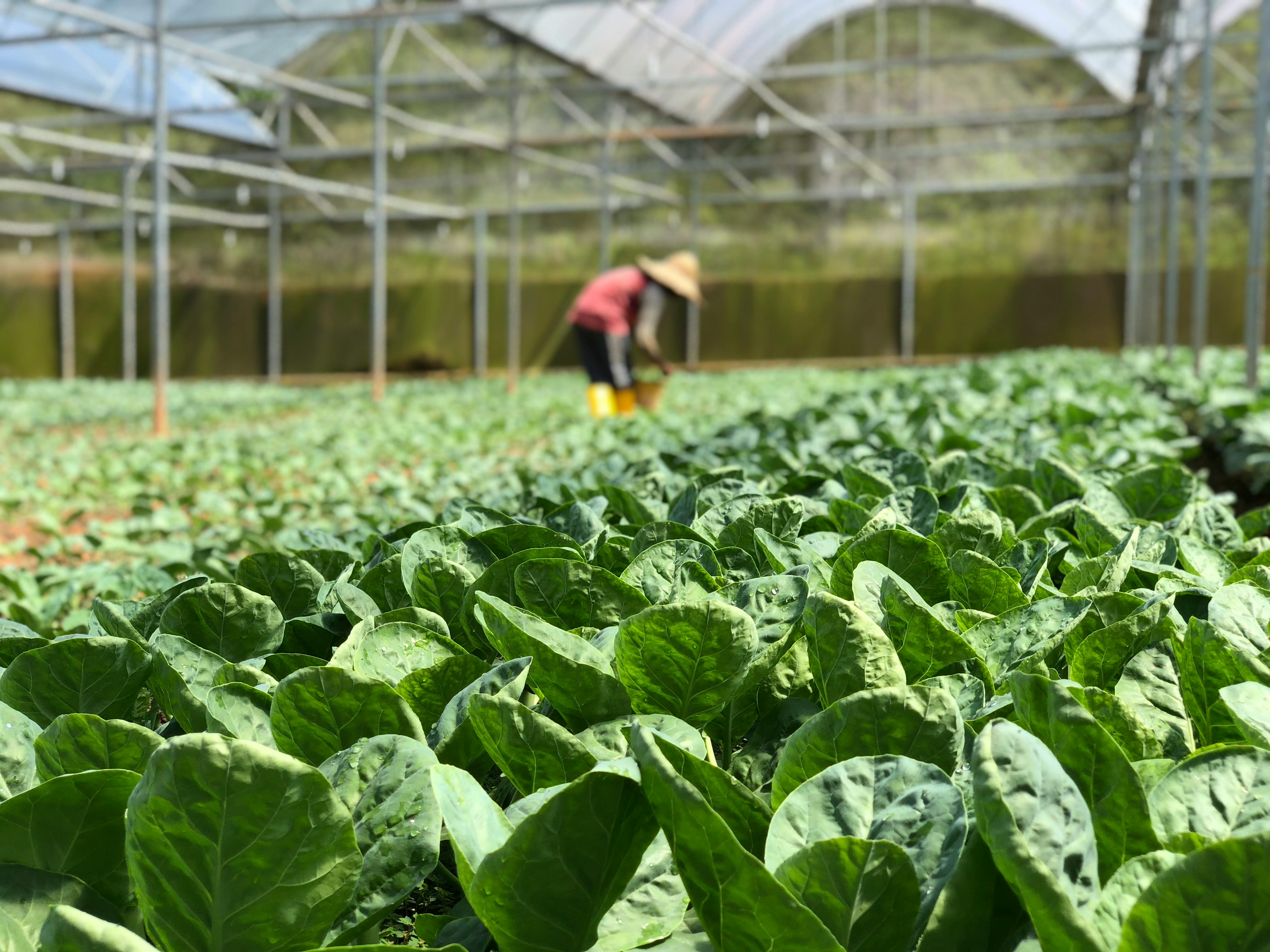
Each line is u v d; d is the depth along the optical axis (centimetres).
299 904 104
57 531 609
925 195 2864
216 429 1552
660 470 403
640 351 3042
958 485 297
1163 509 310
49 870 111
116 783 110
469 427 1156
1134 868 100
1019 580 205
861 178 2886
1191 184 2623
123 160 2700
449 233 3064
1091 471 376
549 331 3050
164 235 1379
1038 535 281
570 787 100
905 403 854
